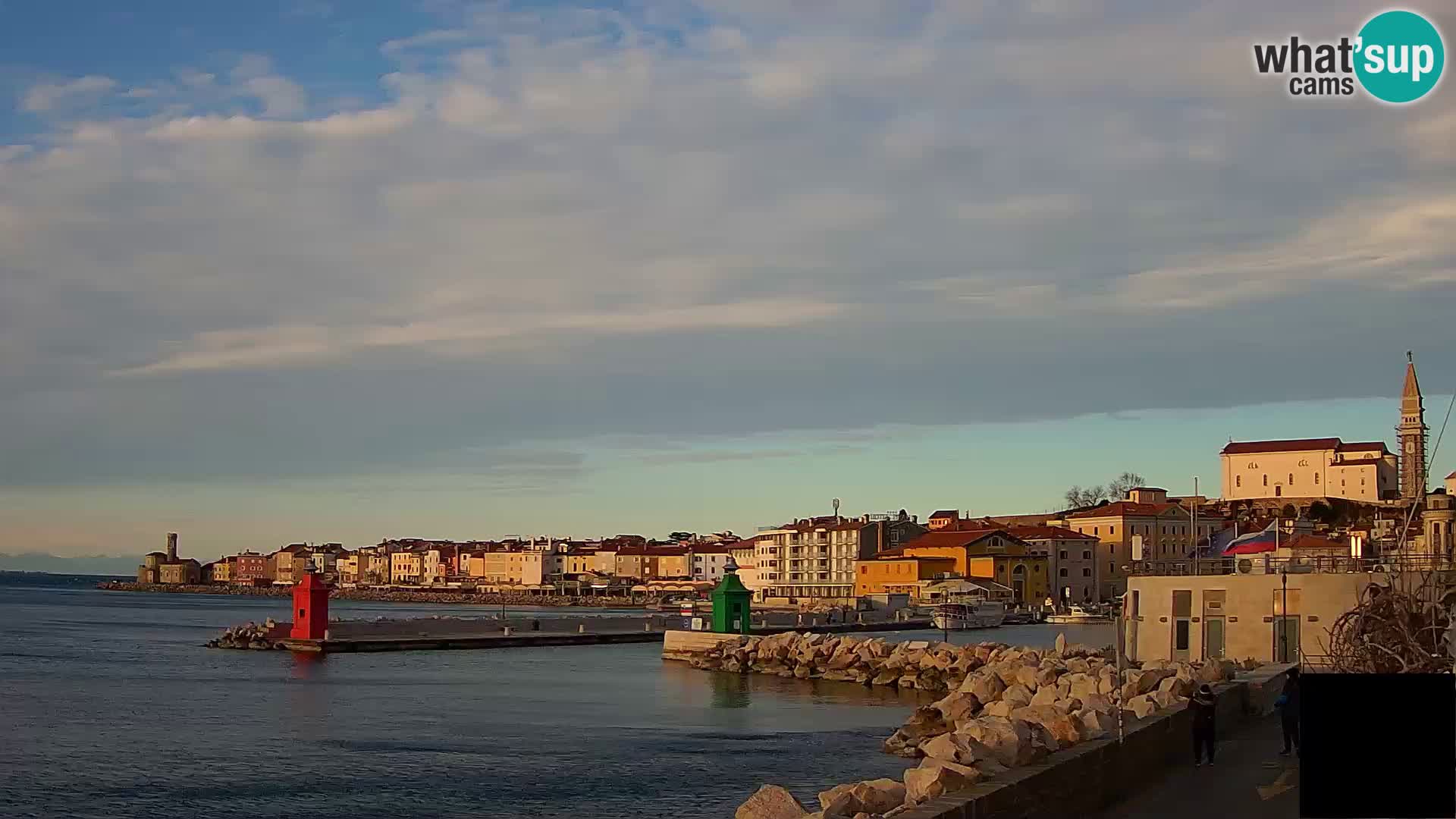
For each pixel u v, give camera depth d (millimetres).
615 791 45812
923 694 82875
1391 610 31469
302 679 91562
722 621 112125
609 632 137750
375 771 50375
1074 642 127250
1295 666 50531
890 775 48438
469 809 43062
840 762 51688
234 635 128250
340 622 129500
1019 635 138500
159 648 126938
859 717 69062
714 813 42062
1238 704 42438
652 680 91750
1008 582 198625
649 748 56281
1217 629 58344
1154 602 60625
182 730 63156
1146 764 30609
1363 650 31281
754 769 50281
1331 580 54812
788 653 97312
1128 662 61344
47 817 42219
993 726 30391
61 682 88625
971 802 21156
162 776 49688
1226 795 28500
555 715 69375
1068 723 30359
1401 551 40438
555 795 45094
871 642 93438
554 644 131875
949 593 173750
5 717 68188
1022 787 23094
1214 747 33719
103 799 45031
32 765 52062
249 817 42125
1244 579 57562
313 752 55375
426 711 71438
